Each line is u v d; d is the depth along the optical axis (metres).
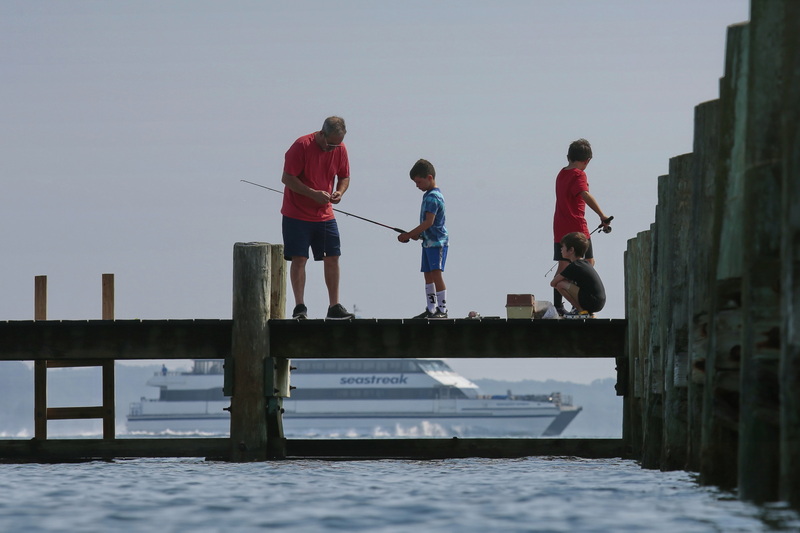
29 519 20.70
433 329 39.09
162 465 38.41
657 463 34.50
